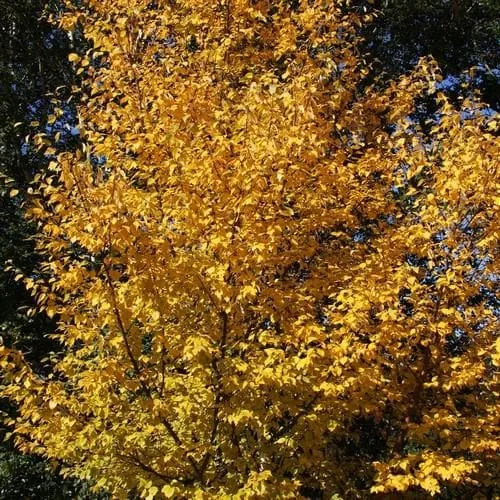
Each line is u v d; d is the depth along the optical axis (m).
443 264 5.23
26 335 12.20
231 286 4.39
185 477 4.87
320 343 4.62
